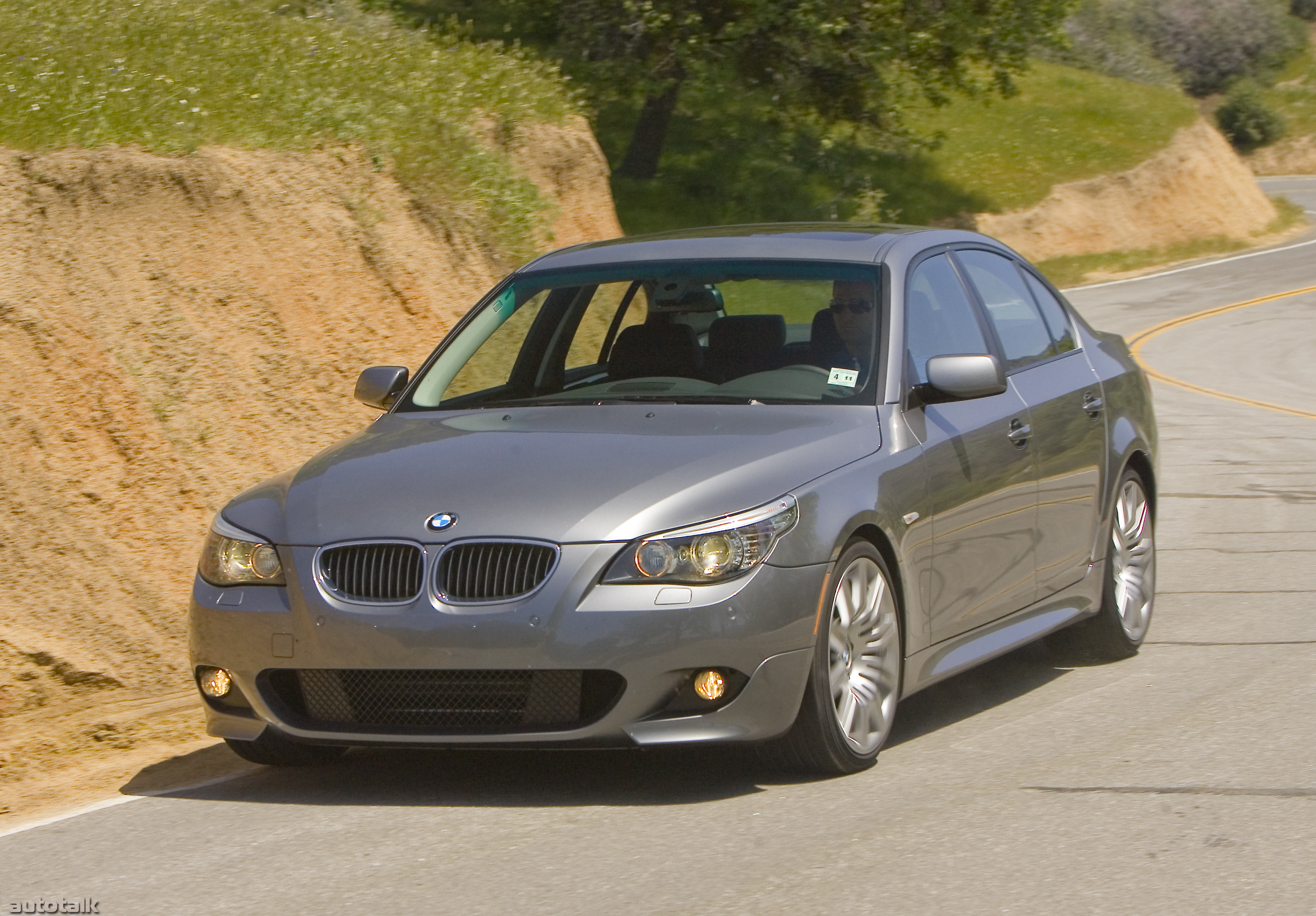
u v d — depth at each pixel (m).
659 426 8.87
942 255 10.64
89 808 8.45
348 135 23.41
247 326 18.28
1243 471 22.69
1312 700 9.95
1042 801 7.89
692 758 8.95
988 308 10.80
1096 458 11.20
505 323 10.48
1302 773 8.29
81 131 18.62
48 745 9.86
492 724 7.88
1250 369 42.59
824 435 8.72
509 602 7.70
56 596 12.60
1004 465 9.89
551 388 9.93
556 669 7.62
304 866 7.19
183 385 16.66
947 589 9.29
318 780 8.82
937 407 9.56
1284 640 11.89
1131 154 84.62
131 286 17.23
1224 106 130.88
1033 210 76.06
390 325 20.61
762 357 9.57
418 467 8.55
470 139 27.50
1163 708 9.93
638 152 62.62
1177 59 137.88
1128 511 11.84
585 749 7.74
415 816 7.96
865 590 8.56
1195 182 86.69
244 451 16.55
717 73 55.53
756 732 7.80
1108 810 7.71
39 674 11.46
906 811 7.77
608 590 7.67
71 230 17.17
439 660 7.71
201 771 9.20
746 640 7.71
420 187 23.80
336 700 8.06
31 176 17.28
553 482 8.10
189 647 8.84
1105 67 106.06
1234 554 16.05
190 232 18.66
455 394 10.11
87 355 15.50
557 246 31.42
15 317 15.27
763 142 68.75
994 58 60.72
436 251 23.08
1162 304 62.41
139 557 14.08
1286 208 96.88
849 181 68.19
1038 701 10.30
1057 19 60.88
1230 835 7.26
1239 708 9.82
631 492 7.94
